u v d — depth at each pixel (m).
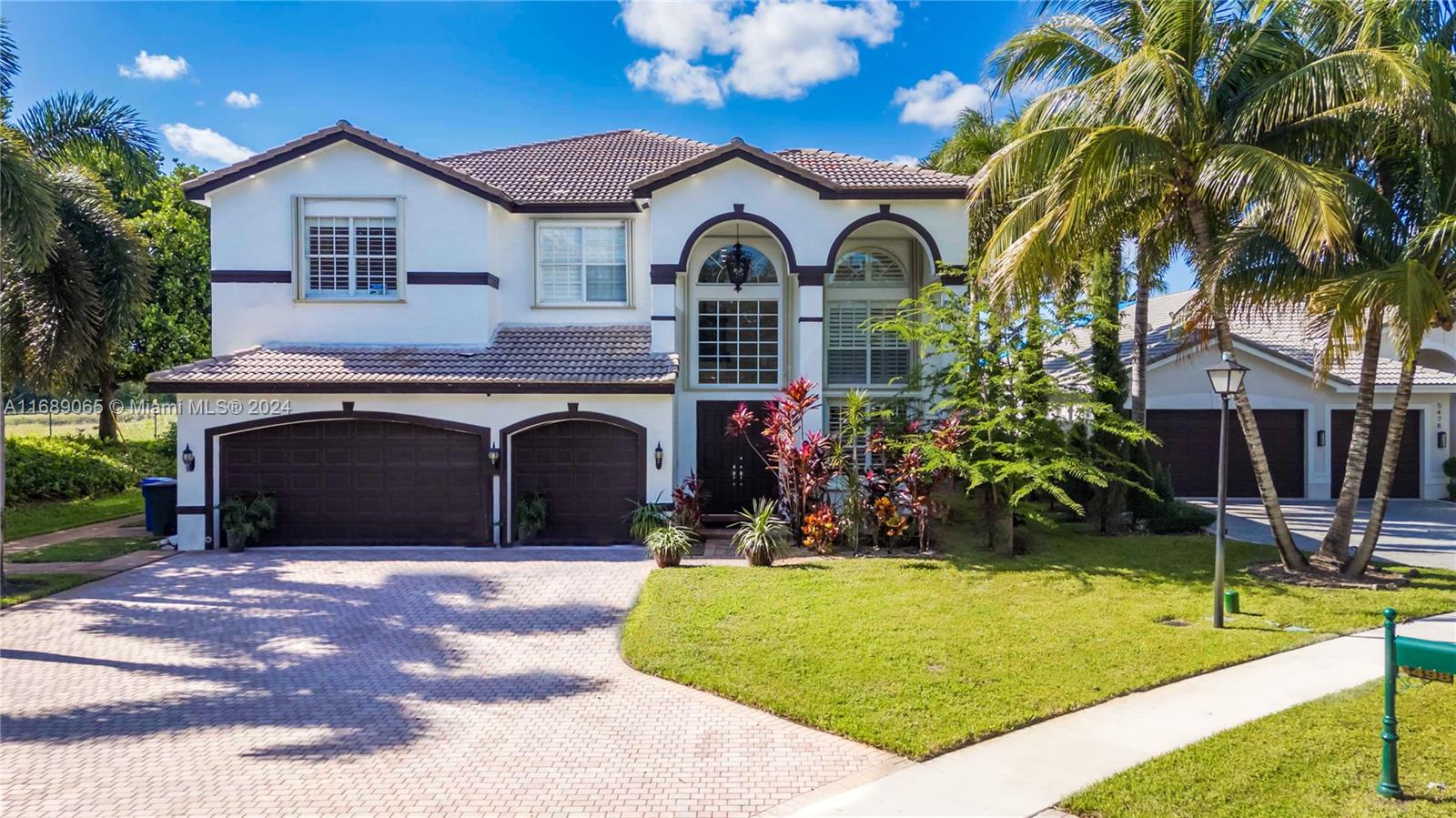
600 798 6.37
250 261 17.75
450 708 8.33
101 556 15.59
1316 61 12.12
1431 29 13.02
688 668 9.28
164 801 6.32
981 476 14.44
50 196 13.35
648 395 16.41
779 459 16.61
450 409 16.41
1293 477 23.09
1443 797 6.05
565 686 8.97
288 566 14.72
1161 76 12.30
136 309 18.16
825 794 6.38
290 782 6.64
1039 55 16.03
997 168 13.63
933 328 16.23
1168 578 13.30
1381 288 11.04
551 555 15.66
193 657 9.95
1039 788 6.36
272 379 15.94
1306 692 8.37
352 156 17.80
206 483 16.19
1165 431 22.94
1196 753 6.86
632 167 21.27
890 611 11.44
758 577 13.56
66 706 8.34
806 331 17.97
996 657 9.49
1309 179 11.09
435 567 14.65
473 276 17.95
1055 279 14.05
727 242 19.47
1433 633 10.34
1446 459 23.22
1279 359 22.61
